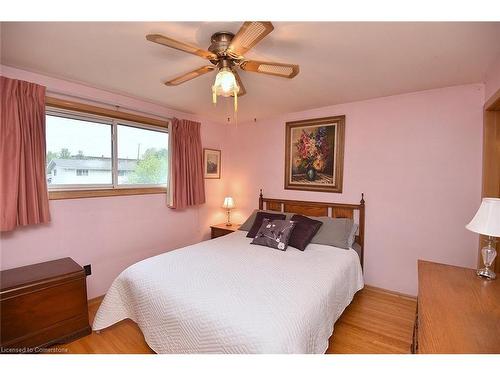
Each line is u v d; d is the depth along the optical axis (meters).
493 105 1.94
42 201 2.07
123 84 2.35
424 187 2.47
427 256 2.47
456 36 1.46
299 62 1.84
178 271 1.83
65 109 2.29
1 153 1.82
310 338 1.33
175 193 3.13
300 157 3.26
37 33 1.49
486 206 1.44
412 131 2.51
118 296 1.87
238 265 1.98
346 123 2.90
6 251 1.96
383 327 2.05
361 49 1.64
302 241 2.48
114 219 2.66
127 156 2.84
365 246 2.81
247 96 2.66
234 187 3.98
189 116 3.40
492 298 1.27
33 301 1.73
